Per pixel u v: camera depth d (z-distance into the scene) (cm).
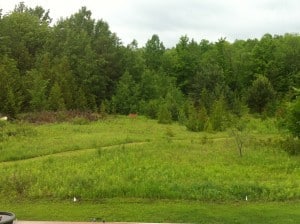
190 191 1585
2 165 2147
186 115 4756
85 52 5766
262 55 7175
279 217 1295
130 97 5441
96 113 4581
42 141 2781
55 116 4056
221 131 3556
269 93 5650
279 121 3177
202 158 2322
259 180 1853
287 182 1753
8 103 3934
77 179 1706
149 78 5788
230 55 7594
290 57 7288
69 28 6262
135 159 2212
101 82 5712
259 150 2594
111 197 1568
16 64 5334
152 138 3028
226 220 1263
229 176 1898
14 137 2914
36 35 6412
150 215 1318
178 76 7306
